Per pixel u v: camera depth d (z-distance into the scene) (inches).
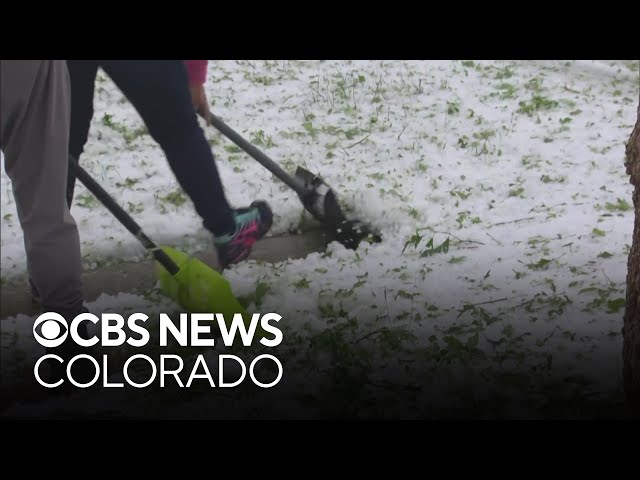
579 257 187.0
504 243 199.6
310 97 305.0
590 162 241.8
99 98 306.0
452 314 169.5
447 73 321.1
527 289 176.1
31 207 152.0
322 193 213.0
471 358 151.9
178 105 180.9
